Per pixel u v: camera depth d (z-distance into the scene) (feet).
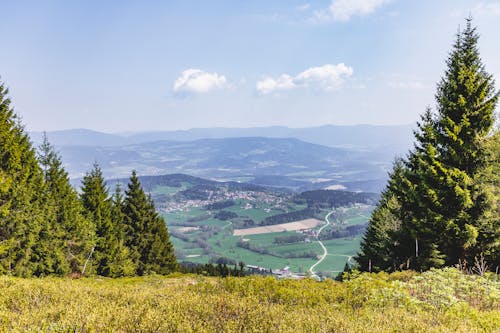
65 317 19.07
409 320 21.57
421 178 72.95
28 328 17.37
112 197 156.04
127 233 156.66
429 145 71.61
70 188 126.62
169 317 19.39
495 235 63.62
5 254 87.76
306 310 24.32
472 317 23.94
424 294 30.40
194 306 22.71
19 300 23.63
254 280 36.01
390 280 44.52
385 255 90.38
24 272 90.74
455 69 73.05
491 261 65.46
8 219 85.97
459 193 64.18
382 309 25.55
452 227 65.26
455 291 33.40
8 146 87.86
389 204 111.45
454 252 69.62
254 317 20.61
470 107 69.62
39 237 99.09
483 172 65.51
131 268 140.97
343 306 27.09
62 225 111.34
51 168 120.57
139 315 19.83
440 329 20.42
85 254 123.13
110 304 22.85
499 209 64.13
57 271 101.76
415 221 71.31
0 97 90.48
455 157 68.18
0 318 18.89
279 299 29.53
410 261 76.28
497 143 64.85
